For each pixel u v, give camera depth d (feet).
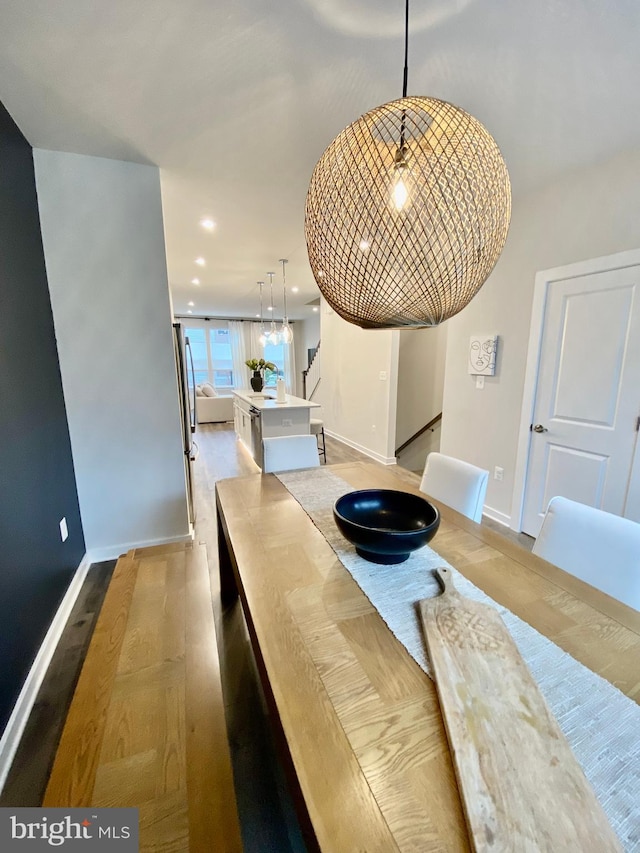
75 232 7.16
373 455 16.39
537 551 4.50
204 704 3.74
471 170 3.12
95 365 7.64
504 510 9.90
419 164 3.14
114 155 6.98
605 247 7.28
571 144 6.59
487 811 1.73
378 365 15.70
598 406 7.67
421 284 3.37
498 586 3.51
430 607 3.15
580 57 4.69
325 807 1.79
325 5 3.98
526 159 7.09
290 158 7.07
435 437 15.99
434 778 1.91
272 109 5.71
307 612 3.17
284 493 5.89
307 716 2.25
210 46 4.51
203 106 5.62
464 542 4.35
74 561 7.43
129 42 4.44
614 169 7.03
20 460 5.41
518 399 9.29
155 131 6.23
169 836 2.70
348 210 3.42
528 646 2.77
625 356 7.16
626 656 2.69
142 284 7.64
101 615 5.11
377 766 1.97
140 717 3.59
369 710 2.28
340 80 5.12
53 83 5.09
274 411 14.49
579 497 8.18
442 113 3.11
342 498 4.51
